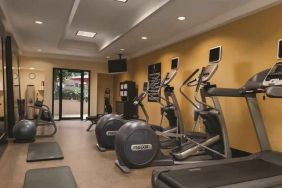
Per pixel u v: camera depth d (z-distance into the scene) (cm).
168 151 473
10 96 563
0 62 497
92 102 1026
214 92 363
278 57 336
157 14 474
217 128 399
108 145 472
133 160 350
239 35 449
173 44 663
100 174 335
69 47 843
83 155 432
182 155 392
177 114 507
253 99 357
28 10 496
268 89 281
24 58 925
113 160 402
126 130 356
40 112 636
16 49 755
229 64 470
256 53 413
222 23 478
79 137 600
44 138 582
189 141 434
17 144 510
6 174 325
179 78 629
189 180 248
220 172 274
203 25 524
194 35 569
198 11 456
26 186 273
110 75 1104
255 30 416
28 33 671
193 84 499
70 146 500
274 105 380
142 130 358
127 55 929
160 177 266
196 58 566
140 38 661
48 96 958
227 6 432
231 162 312
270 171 280
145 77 822
